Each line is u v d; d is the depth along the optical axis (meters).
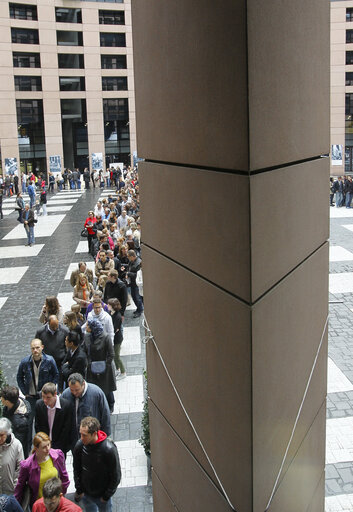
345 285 14.99
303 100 3.59
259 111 3.02
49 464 5.45
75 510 4.80
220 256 3.35
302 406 4.11
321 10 3.77
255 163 3.02
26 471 5.43
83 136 57.47
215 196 3.34
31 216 21.78
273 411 3.52
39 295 15.39
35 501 5.41
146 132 4.44
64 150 57.91
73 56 54.03
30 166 53.78
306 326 4.05
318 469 4.72
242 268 3.12
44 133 52.09
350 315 12.73
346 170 52.69
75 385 6.30
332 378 9.60
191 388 4.01
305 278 3.96
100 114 53.50
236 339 3.28
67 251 20.73
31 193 30.23
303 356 4.04
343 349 10.84
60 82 54.94
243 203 3.05
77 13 52.25
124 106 54.44
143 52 4.29
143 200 4.75
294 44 3.38
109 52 52.75
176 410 4.39
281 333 3.57
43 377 7.41
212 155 3.30
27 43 50.19
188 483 4.29
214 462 3.75
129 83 53.84
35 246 21.86
